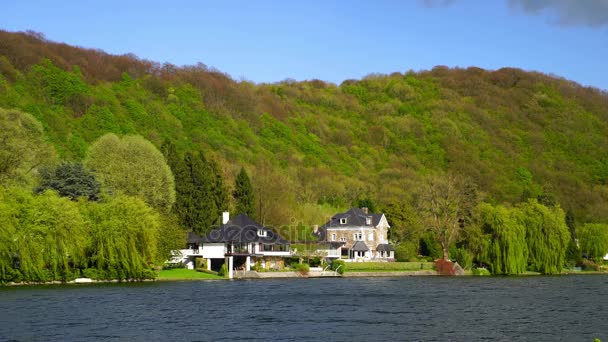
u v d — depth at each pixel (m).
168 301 74.38
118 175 123.06
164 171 129.88
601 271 163.38
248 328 55.88
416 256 160.50
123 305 69.56
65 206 92.44
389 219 174.12
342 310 68.06
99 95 196.38
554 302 77.44
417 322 59.84
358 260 153.50
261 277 124.38
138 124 195.50
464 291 92.12
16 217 88.69
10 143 107.88
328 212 184.88
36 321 57.66
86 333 52.50
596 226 175.25
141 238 100.25
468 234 144.00
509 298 82.00
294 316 63.22
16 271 90.62
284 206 166.62
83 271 98.31
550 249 141.25
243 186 152.25
